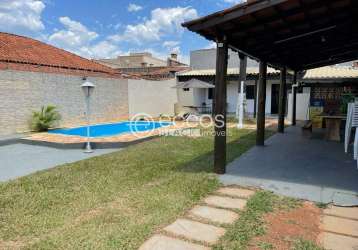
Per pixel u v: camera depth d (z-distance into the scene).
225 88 6.55
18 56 14.83
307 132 12.33
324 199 5.05
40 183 6.09
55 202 5.02
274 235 3.86
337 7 5.96
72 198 5.20
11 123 12.78
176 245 3.60
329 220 4.31
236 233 3.88
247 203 4.91
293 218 4.38
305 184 5.80
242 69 15.08
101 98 17.72
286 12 5.80
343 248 3.54
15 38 17.36
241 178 6.28
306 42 8.94
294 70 15.01
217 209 4.72
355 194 5.22
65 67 16.41
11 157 8.87
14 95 12.86
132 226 4.08
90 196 5.30
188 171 6.93
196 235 3.85
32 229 4.04
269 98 23.31
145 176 6.54
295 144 10.41
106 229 4.01
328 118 11.16
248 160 7.96
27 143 11.23
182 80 25.11
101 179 6.33
